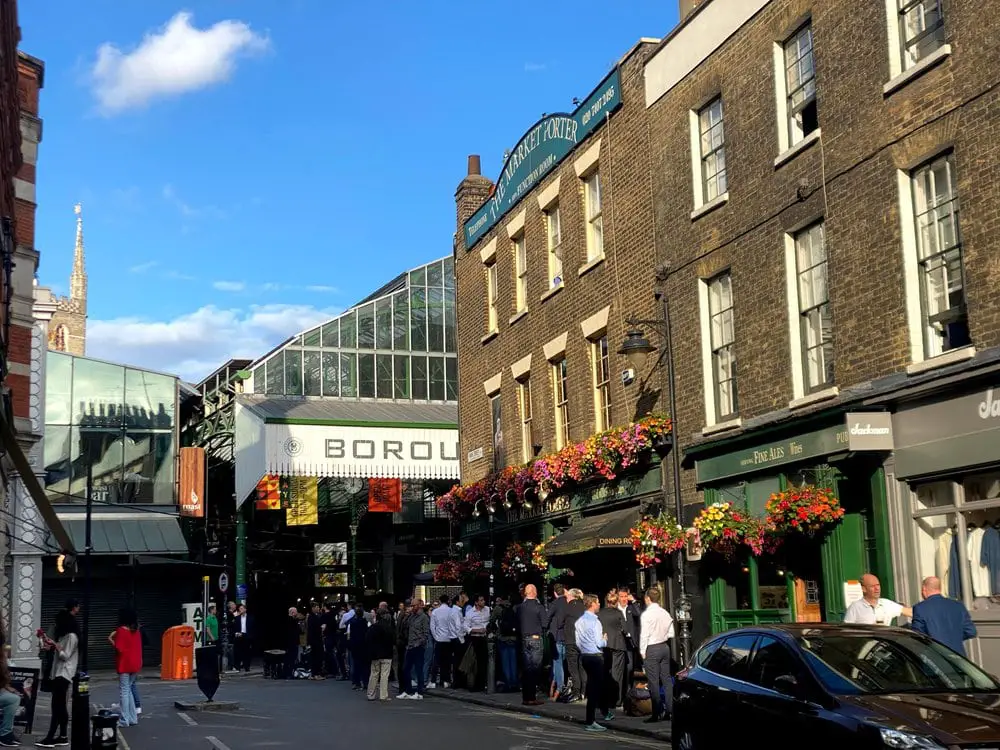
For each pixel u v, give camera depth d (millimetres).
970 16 12875
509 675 20531
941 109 13273
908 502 13727
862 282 14523
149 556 37281
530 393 24844
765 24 16750
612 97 21062
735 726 9203
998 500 12469
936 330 13461
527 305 24969
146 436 39281
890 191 14086
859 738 7727
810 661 8773
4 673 11133
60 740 14570
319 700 21125
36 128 29453
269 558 50406
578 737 13953
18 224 28922
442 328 45031
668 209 19234
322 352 43031
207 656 19531
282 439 38656
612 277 21031
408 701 20375
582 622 14859
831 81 15227
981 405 12539
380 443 39938
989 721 7586
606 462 19922
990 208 12523
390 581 46719
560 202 23328
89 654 37406
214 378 47094
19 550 30328
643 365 17344
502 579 26453
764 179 16656
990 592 12617
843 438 14312
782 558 16172
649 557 17438
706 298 18234
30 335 29297
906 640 9195
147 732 15578
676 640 18203
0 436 19812
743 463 16656
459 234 29500
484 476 27266
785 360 16016
